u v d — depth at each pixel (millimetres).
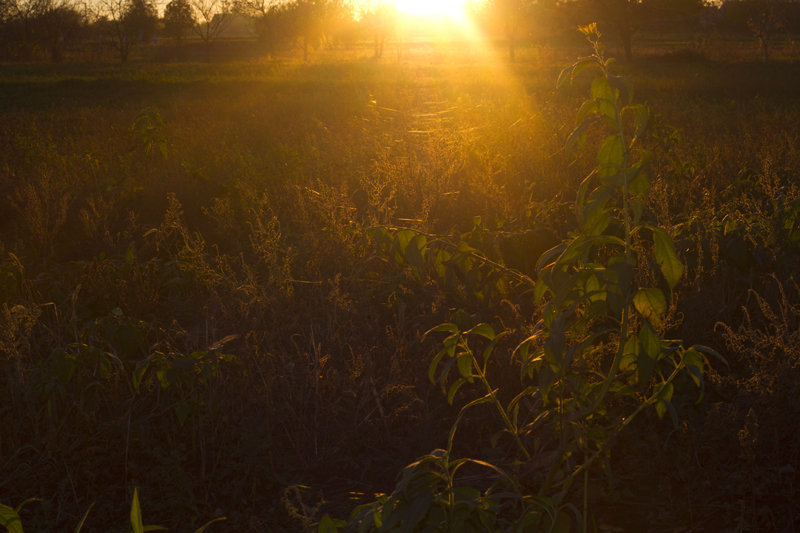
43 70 46125
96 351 3633
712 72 30125
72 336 4379
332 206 5871
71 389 3730
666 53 43781
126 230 6824
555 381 2465
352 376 3758
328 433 3682
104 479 3391
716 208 5895
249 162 9531
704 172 7336
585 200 2330
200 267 5297
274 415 3684
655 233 2145
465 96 20203
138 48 76625
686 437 3139
